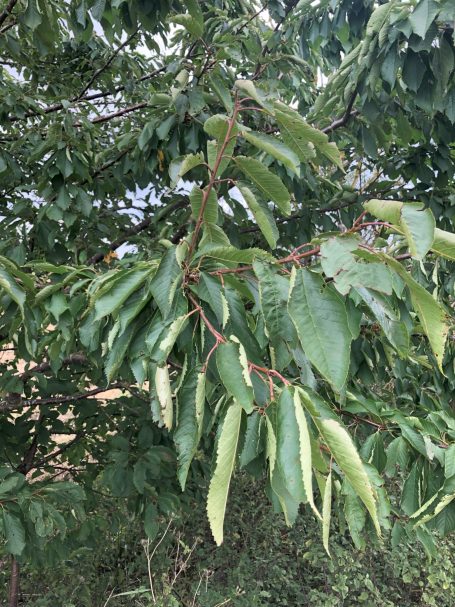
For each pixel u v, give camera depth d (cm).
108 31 251
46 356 284
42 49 254
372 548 402
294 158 107
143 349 112
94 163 272
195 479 318
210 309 109
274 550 430
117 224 335
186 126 232
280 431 78
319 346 83
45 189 225
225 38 208
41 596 369
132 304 112
